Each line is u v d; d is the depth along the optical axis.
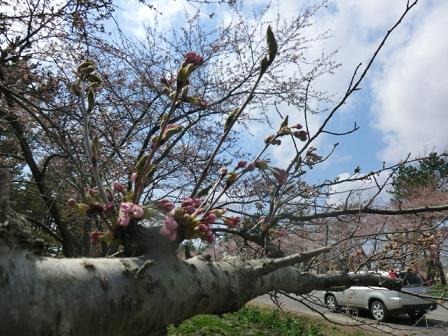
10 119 4.91
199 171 5.65
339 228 3.98
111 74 5.91
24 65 4.90
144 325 1.12
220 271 1.42
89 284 0.99
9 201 0.92
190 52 1.47
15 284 0.84
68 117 4.84
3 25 4.83
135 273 1.11
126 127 5.59
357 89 2.30
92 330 0.98
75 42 5.24
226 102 6.14
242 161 1.55
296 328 10.45
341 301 11.50
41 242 0.94
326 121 2.30
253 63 5.89
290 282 1.80
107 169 4.34
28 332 0.83
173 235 1.22
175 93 1.52
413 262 2.84
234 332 9.55
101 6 5.02
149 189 3.48
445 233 2.92
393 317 11.32
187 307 1.26
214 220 1.39
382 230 3.23
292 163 2.25
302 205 3.05
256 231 2.90
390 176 2.96
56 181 5.20
